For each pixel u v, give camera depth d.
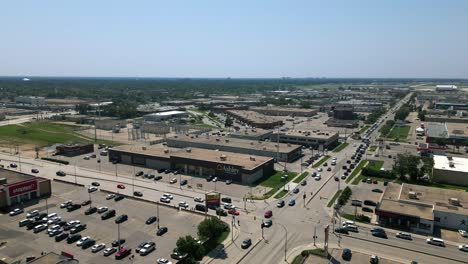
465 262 74.88
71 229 86.81
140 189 121.19
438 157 148.75
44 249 79.44
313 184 125.94
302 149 183.62
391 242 83.19
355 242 83.00
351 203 107.44
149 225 91.69
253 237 85.38
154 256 76.88
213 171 134.75
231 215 98.25
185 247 73.06
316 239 84.25
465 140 195.50
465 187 123.75
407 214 90.56
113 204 105.69
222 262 74.25
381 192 116.94
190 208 103.56
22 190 106.56
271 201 109.06
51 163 157.12
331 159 163.50
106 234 86.75
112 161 159.62
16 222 93.56
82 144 179.75
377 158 165.50
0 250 78.62
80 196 112.44
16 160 162.12
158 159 148.62
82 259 75.44
